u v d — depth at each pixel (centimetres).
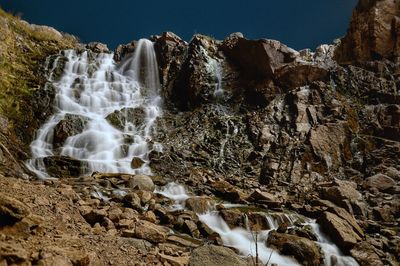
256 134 1355
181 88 1659
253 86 1566
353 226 866
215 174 1186
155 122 1477
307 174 1186
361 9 1753
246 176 1209
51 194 694
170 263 590
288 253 759
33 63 1570
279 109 1428
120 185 929
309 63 1538
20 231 502
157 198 888
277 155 1260
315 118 1366
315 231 844
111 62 1822
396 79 1510
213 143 1345
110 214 690
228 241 773
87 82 1584
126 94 1627
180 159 1223
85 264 480
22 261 424
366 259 782
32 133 1212
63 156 1065
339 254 798
